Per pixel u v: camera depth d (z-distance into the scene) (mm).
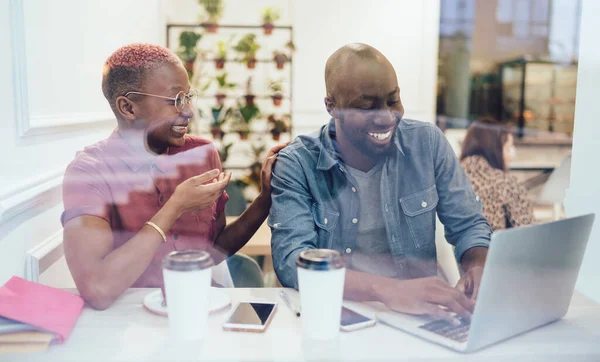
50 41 1149
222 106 1532
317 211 1041
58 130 1192
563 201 1012
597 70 1064
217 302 862
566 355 715
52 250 1115
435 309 809
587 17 1091
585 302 888
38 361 701
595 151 1054
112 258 902
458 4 1477
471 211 1026
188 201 1000
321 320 729
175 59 1098
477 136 1084
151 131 1057
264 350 717
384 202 1031
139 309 866
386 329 780
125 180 1014
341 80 1041
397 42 1650
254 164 1408
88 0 1344
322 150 1062
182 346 728
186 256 735
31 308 789
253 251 1157
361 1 1727
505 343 744
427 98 1511
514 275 713
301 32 1802
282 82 1647
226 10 1795
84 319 829
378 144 1044
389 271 989
